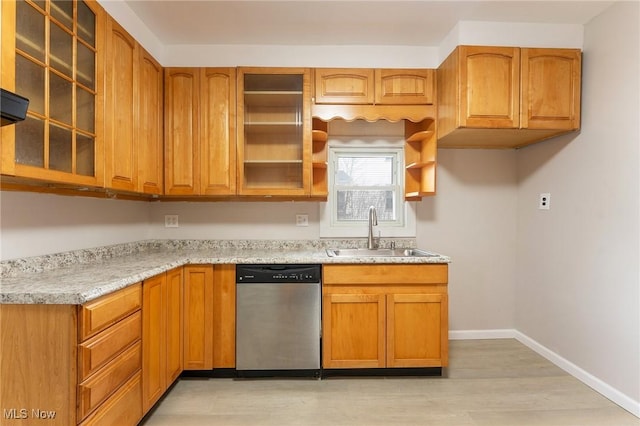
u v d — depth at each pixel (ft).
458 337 10.35
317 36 8.80
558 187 8.67
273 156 9.22
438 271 7.89
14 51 4.27
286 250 9.61
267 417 6.48
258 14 7.80
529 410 6.70
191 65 9.19
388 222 10.28
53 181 5.04
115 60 6.47
